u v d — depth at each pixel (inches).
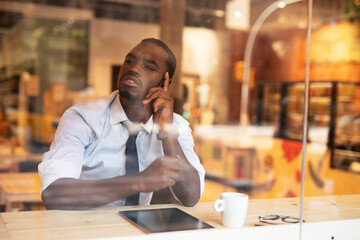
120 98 51.3
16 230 37.5
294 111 173.3
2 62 99.2
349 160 115.3
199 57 91.4
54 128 49.6
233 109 170.1
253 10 160.2
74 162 46.6
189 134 54.6
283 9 171.8
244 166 153.9
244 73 172.1
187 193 50.1
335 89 141.9
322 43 156.8
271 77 179.5
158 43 57.3
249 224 44.7
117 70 53.1
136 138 50.1
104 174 47.8
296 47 178.7
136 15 62.2
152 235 39.4
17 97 94.0
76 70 90.4
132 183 47.1
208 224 42.9
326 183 110.4
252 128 171.0
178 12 70.5
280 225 45.3
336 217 50.4
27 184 59.6
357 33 150.9
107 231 39.2
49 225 39.4
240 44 165.0
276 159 150.4
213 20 96.7
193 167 51.8
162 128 51.8
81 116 49.1
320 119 134.0
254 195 94.3
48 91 93.8
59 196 43.8
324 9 152.6
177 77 62.0
